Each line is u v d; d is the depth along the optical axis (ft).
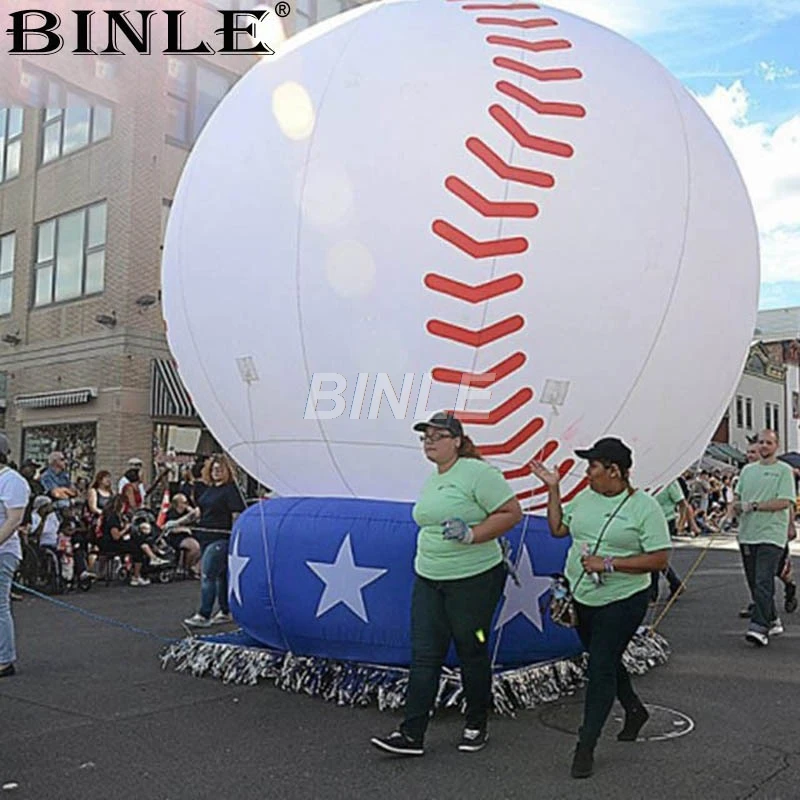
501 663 19.65
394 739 15.94
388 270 17.44
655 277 18.01
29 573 36.09
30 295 65.51
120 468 57.57
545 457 18.21
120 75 59.98
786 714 18.95
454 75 18.04
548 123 17.74
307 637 19.76
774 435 26.35
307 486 20.31
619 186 17.83
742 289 19.84
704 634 28.09
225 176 19.80
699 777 15.16
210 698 19.75
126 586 39.11
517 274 17.17
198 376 20.85
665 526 15.65
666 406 18.90
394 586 18.61
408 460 18.37
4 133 68.74
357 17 20.29
